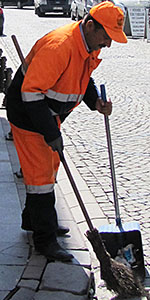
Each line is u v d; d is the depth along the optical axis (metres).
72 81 3.21
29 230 3.86
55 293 3.19
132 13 17.94
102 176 5.46
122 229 3.64
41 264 3.51
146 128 7.32
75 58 3.15
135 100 9.03
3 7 29.58
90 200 4.82
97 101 3.68
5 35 16.70
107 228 3.68
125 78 11.05
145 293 3.34
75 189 3.38
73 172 5.55
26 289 3.24
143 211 4.64
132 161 5.94
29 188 3.49
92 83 3.77
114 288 3.27
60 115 3.61
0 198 4.60
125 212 4.61
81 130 7.21
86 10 20.00
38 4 23.88
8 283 3.31
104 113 3.67
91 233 3.27
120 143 6.62
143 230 4.28
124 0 18.08
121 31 3.16
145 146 6.49
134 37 18.09
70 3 23.78
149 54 14.62
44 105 3.17
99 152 6.25
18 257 3.62
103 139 6.78
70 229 4.09
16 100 3.37
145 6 17.77
